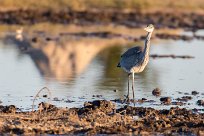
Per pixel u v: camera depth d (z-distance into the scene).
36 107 16.17
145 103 17.16
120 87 19.70
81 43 32.00
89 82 20.48
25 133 13.59
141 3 48.78
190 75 22.84
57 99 17.39
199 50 30.94
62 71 22.80
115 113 15.17
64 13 44.50
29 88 19.03
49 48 29.33
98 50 29.62
